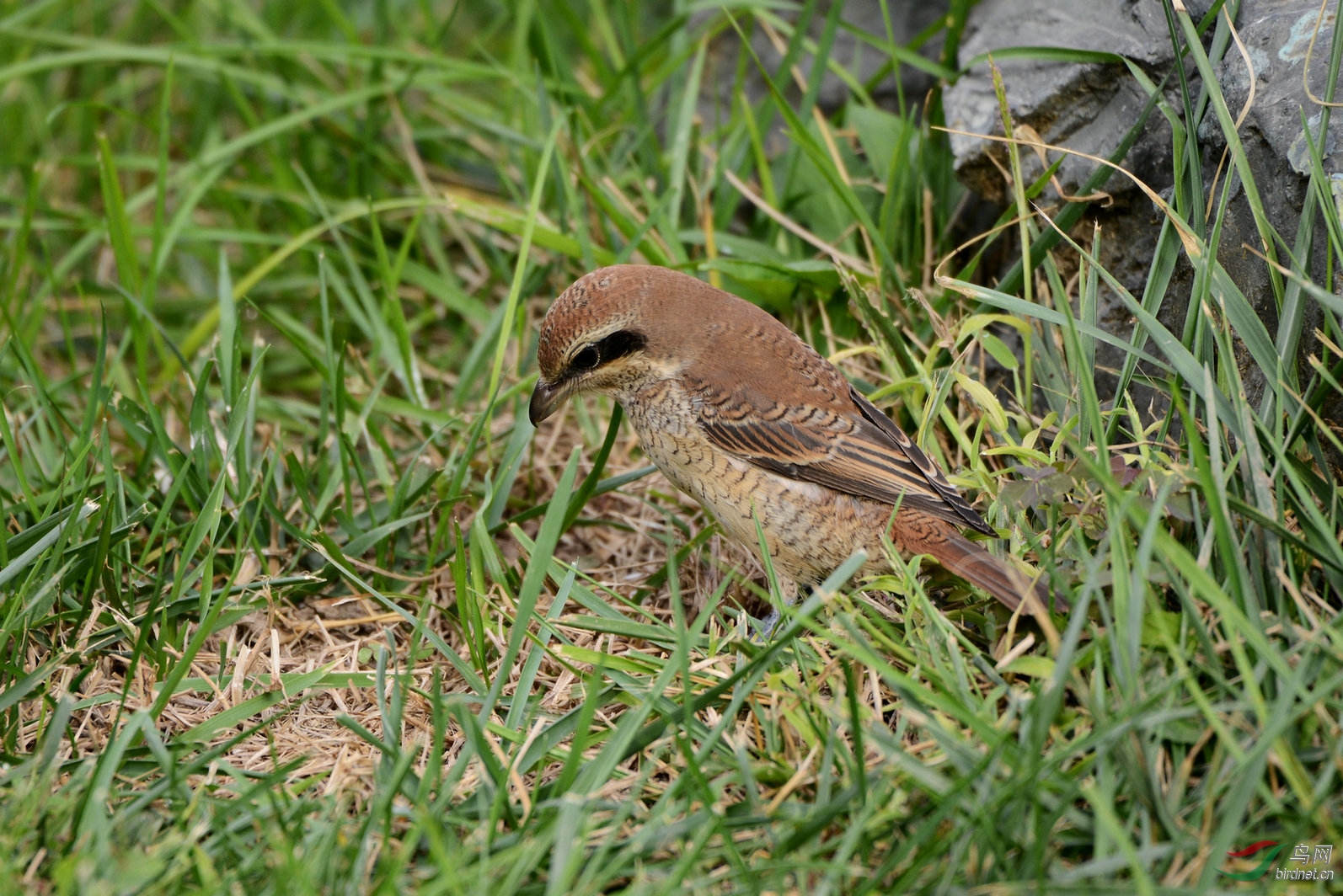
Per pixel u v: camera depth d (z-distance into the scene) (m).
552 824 4.97
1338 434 6.20
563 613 7.27
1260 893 4.57
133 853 4.88
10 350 8.45
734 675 5.53
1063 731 5.36
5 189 11.54
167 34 12.80
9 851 4.88
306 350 8.38
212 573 7.00
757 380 7.23
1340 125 6.30
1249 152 6.74
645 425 7.46
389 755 5.61
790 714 5.53
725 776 5.39
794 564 7.34
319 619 7.29
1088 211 7.87
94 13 12.53
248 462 8.04
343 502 8.29
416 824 4.85
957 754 5.06
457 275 10.97
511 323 7.79
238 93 11.02
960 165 8.58
